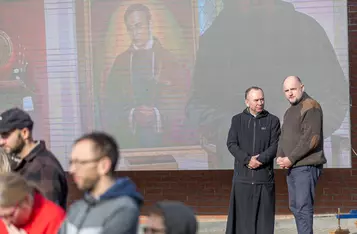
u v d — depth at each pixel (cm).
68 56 1171
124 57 1166
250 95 1034
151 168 1166
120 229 442
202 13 1149
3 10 1170
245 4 1141
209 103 1155
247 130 1035
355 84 1220
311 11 1127
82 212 462
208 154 1159
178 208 414
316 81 1133
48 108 1177
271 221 1035
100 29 1166
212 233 1205
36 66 1174
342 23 1123
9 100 1181
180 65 1157
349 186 1248
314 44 1130
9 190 527
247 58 1145
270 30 1138
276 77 1140
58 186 616
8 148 624
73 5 1164
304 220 984
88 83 1171
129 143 1169
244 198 1034
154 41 1159
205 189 1269
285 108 1142
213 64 1152
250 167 1024
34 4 1167
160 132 1165
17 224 547
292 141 992
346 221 1234
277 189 1256
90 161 460
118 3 1160
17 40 1172
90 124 1173
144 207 1263
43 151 631
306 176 983
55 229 549
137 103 1167
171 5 1152
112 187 460
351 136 1227
